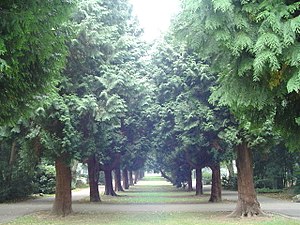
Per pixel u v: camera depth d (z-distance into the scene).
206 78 18.27
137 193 39.38
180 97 20.28
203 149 22.91
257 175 37.09
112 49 17.83
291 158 33.00
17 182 29.80
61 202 18.14
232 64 5.80
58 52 7.18
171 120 22.20
